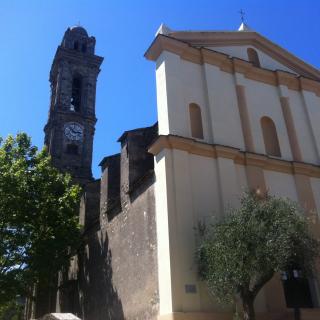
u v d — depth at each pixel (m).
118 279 20.03
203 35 21.34
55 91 59.03
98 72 61.28
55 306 27.59
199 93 19.53
